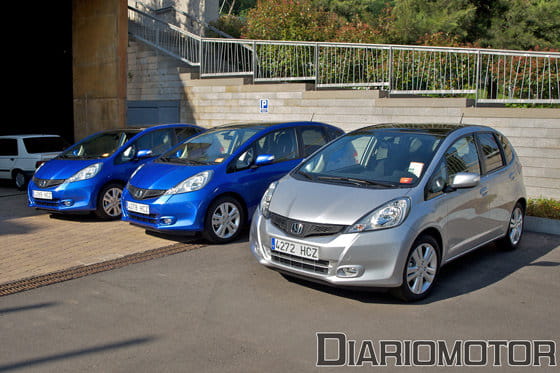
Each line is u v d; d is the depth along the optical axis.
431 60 10.48
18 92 18.91
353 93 10.76
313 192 5.02
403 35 17.67
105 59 14.04
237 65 13.48
